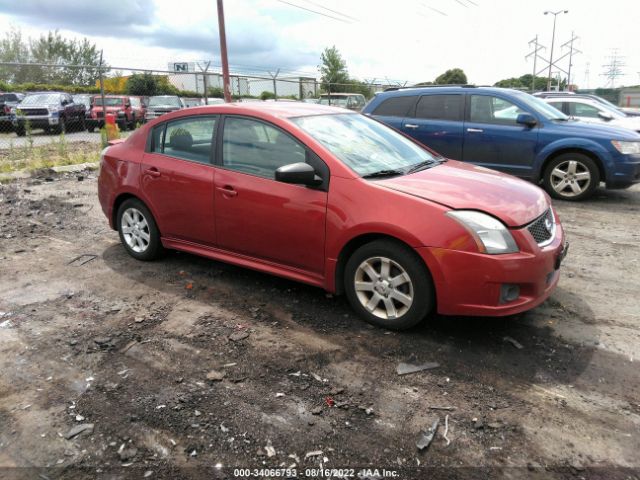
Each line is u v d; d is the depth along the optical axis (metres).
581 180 8.09
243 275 4.83
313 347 3.52
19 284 4.66
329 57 43.44
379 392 3.01
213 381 3.13
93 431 2.69
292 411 2.84
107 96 24.03
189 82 29.31
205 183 4.41
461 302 3.40
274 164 4.09
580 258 5.40
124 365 3.31
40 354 3.45
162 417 2.79
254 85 23.62
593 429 2.69
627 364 3.30
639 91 47.91
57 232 6.33
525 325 3.82
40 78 28.20
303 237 3.92
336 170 3.79
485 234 3.33
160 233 5.02
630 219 7.03
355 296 3.83
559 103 13.03
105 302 4.27
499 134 8.37
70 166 11.02
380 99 9.50
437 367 3.26
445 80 65.12
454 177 3.99
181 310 4.11
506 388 3.04
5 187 9.05
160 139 4.88
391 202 3.54
